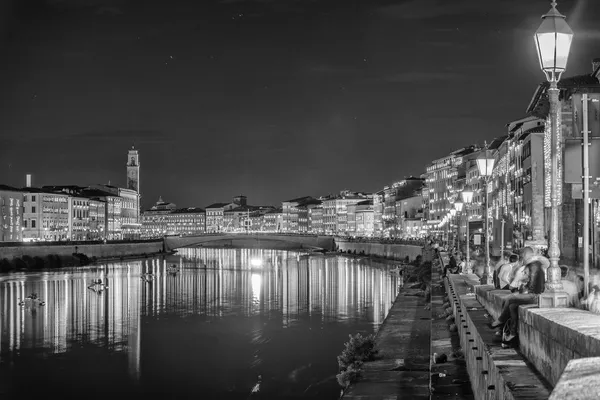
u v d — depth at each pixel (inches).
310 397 2014.0
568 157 650.2
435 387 899.4
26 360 2586.1
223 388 2151.8
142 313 3826.3
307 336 2992.1
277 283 5605.3
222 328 3267.7
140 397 2058.3
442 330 1518.2
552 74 639.8
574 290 684.7
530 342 561.6
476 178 7495.1
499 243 3489.2
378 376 1328.7
